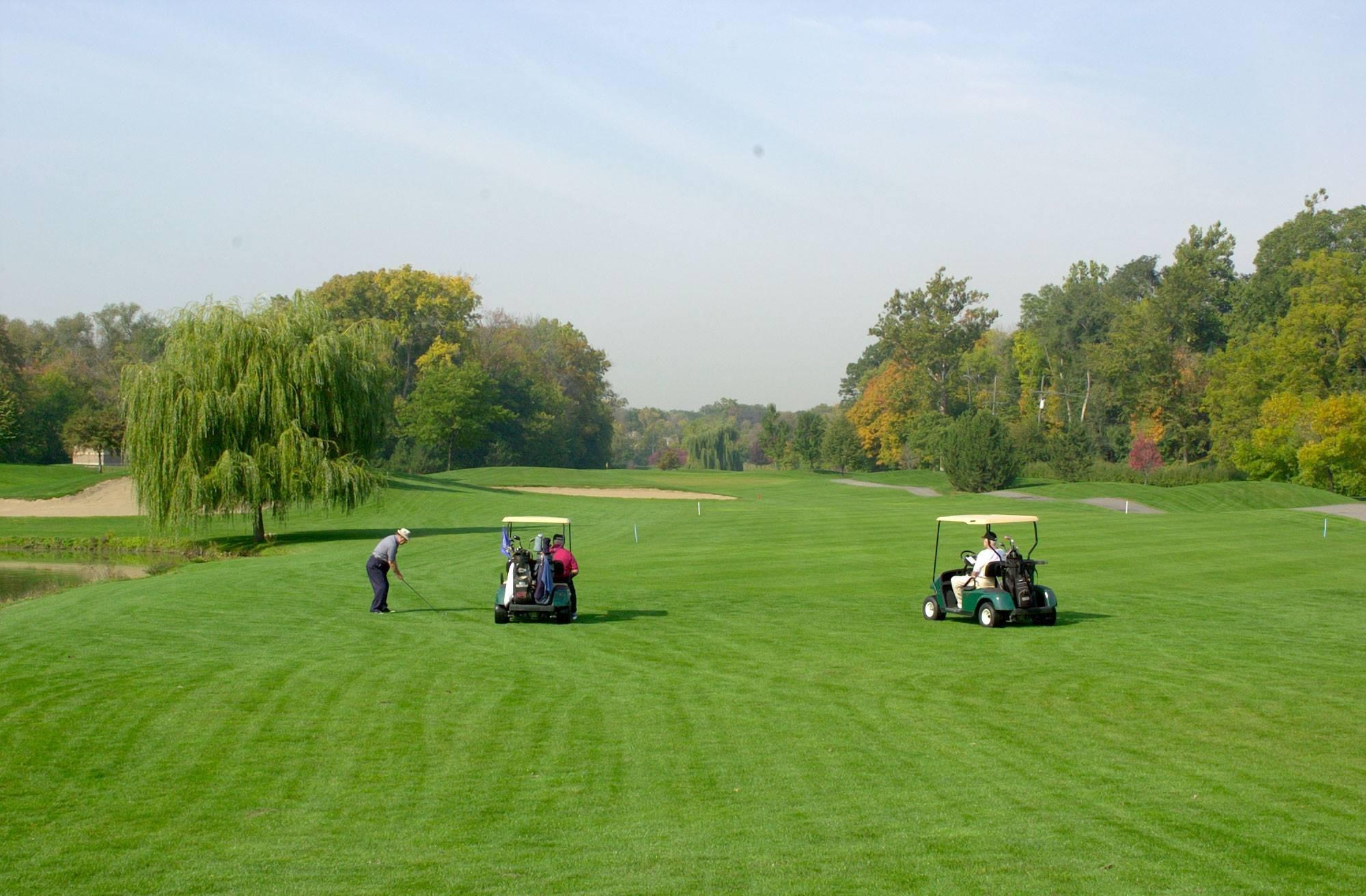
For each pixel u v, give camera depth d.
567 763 9.77
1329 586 22.39
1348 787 8.86
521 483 74.00
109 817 8.45
